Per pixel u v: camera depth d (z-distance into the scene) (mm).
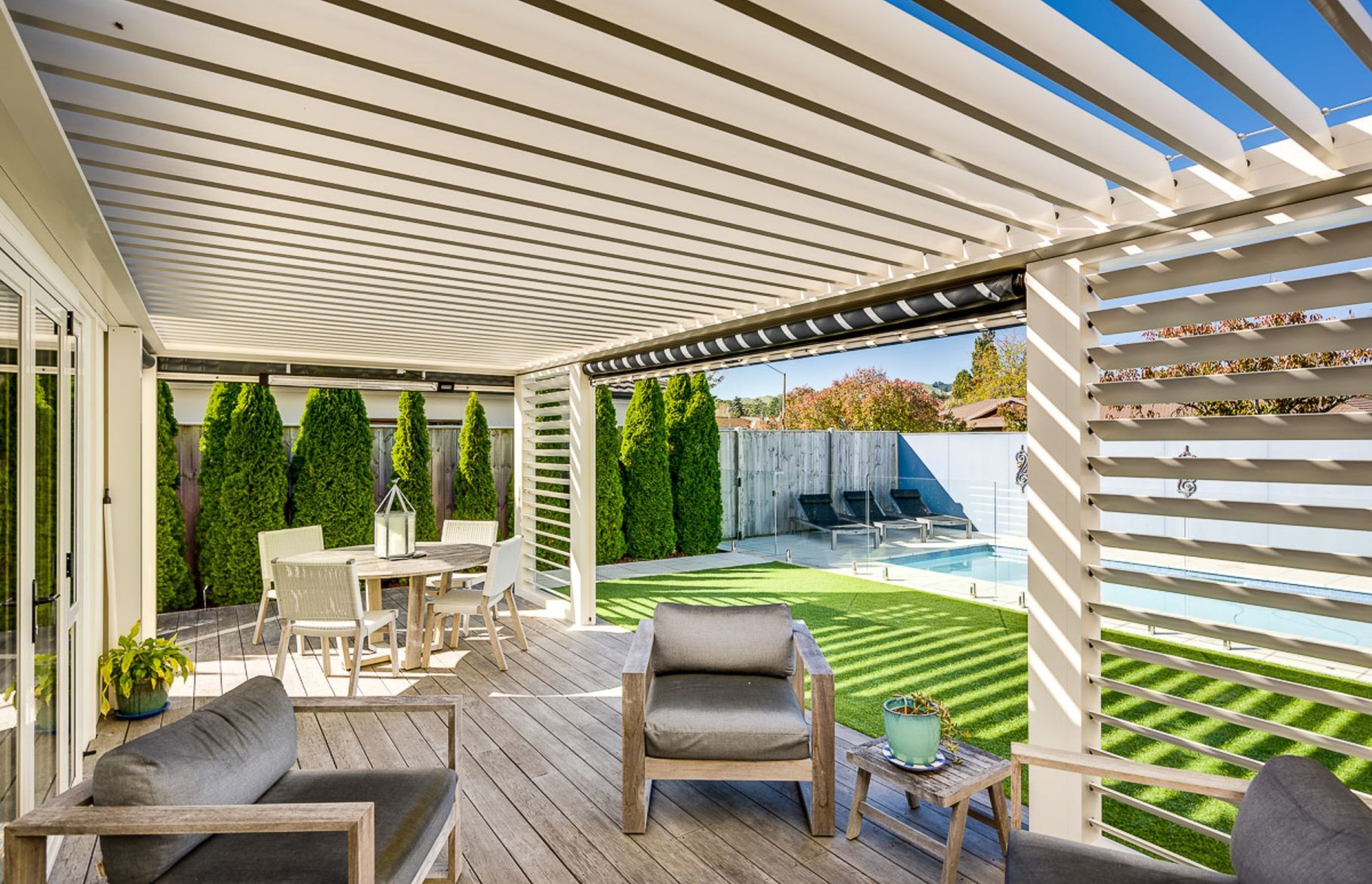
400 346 6180
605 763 3838
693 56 1609
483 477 9062
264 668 5512
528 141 2111
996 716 4434
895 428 20656
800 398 22562
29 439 2732
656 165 2352
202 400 8258
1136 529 6914
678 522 11125
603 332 5473
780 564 10328
